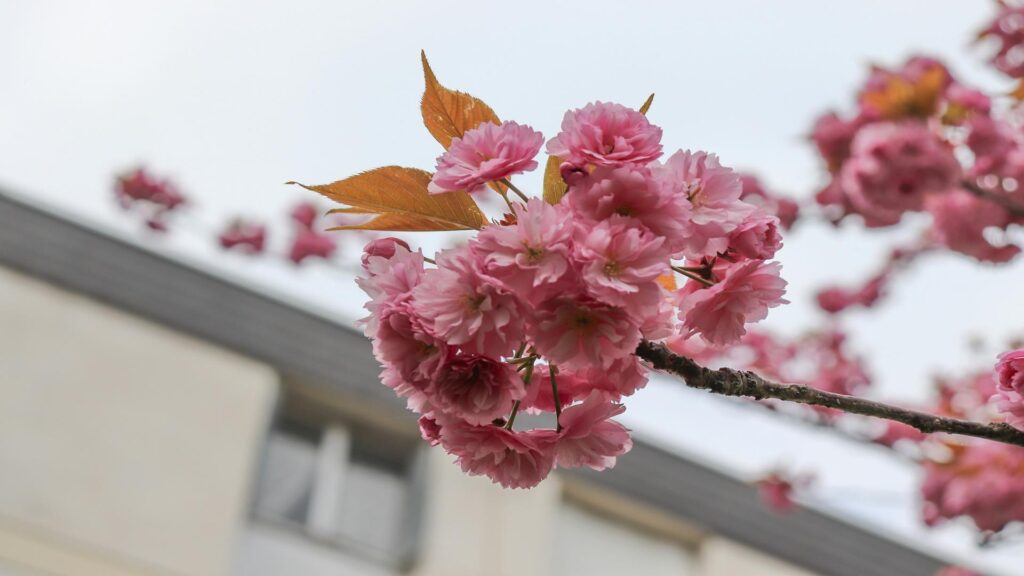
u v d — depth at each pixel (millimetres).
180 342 10461
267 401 10336
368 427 10703
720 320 2508
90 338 10227
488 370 2408
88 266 10586
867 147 5785
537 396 2672
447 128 2682
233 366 10461
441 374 2404
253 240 9305
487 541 10305
